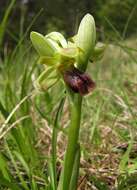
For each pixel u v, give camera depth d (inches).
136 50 9.1
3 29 8.6
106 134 8.4
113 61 11.9
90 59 5.6
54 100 10.1
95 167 7.3
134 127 8.1
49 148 7.8
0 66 11.9
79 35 5.4
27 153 7.3
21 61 10.5
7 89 8.3
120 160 7.5
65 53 5.3
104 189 6.6
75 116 5.5
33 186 6.3
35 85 5.6
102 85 11.2
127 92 10.4
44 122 8.9
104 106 9.7
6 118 7.6
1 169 6.4
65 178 5.5
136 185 6.3
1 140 8.0
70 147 5.5
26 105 7.9
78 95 5.5
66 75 5.4
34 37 5.4
